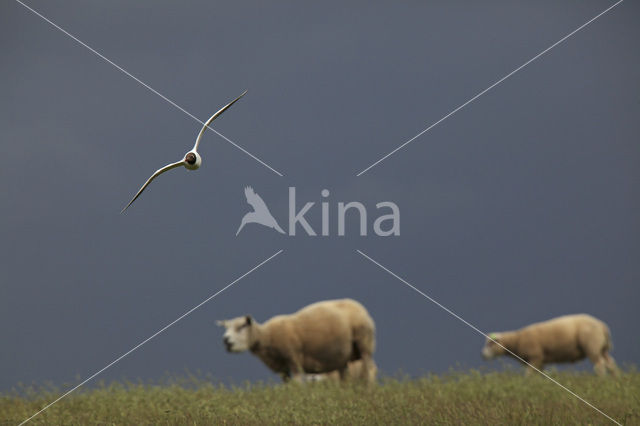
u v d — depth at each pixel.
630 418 34.50
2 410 42.00
